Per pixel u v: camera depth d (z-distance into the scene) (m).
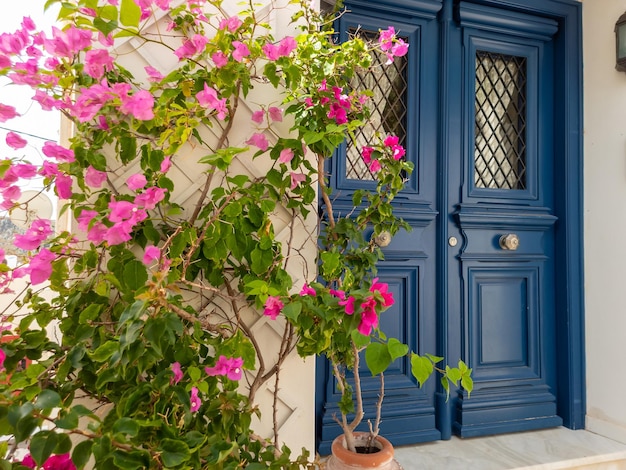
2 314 0.94
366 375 1.75
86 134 0.97
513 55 2.01
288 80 1.08
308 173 1.18
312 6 1.26
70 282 1.04
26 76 0.88
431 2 1.83
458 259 1.89
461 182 1.91
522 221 1.94
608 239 1.88
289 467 0.91
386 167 1.32
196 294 1.15
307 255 1.24
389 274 1.81
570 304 1.96
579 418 1.93
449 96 1.91
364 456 1.05
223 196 1.11
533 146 2.02
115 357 0.75
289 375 1.21
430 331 1.85
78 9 0.89
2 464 0.67
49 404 0.65
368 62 1.23
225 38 1.01
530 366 1.97
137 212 0.86
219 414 0.89
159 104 0.96
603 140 1.92
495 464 1.60
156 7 1.08
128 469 0.65
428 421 1.80
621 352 1.81
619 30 1.83
